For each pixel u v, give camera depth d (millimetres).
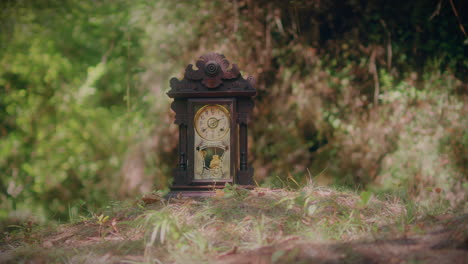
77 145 4102
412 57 4488
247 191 2961
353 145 4367
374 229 2469
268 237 2475
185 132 3078
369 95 4445
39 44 4184
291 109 4395
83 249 2564
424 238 2301
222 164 3053
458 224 2367
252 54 4340
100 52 4348
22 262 2477
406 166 4238
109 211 3033
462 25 4438
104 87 4324
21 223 3414
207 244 2445
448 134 4258
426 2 4480
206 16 4320
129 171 4164
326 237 2412
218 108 3061
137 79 4312
